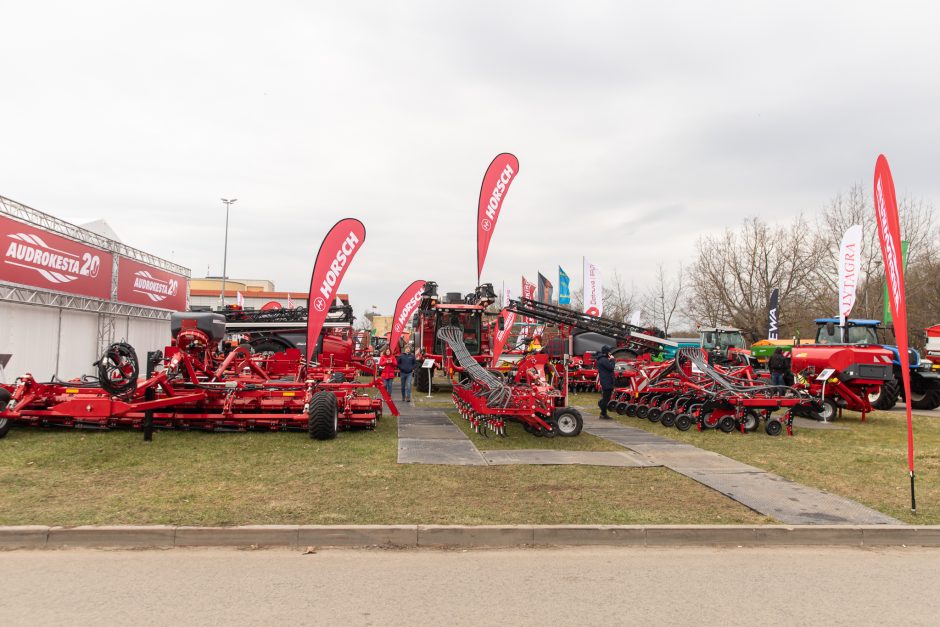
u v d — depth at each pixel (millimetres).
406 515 6117
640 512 6457
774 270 43094
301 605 4211
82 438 9906
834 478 8383
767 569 5211
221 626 3838
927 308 38438
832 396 15492
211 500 6480
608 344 23516
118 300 20094
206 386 10414
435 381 24906
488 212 15258
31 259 15188
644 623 4023
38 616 3932
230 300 64312
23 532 5328
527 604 4312
